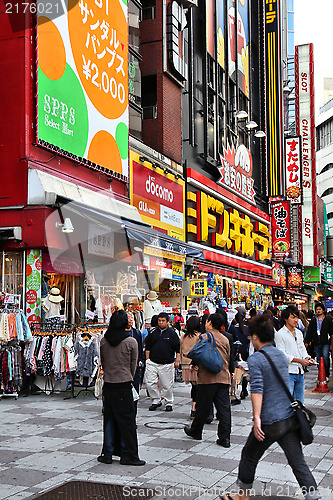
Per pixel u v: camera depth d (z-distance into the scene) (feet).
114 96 52.47
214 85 86.33
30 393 36.01
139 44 64.75
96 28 49.16
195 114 78.54
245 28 107.24
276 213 116.06
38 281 38.27
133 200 56.59
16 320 33.73
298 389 24.49
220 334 22.90
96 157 48.52
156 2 67.15
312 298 171.94
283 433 13.91
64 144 43.29
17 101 39.45
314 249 150.41
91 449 20.92
